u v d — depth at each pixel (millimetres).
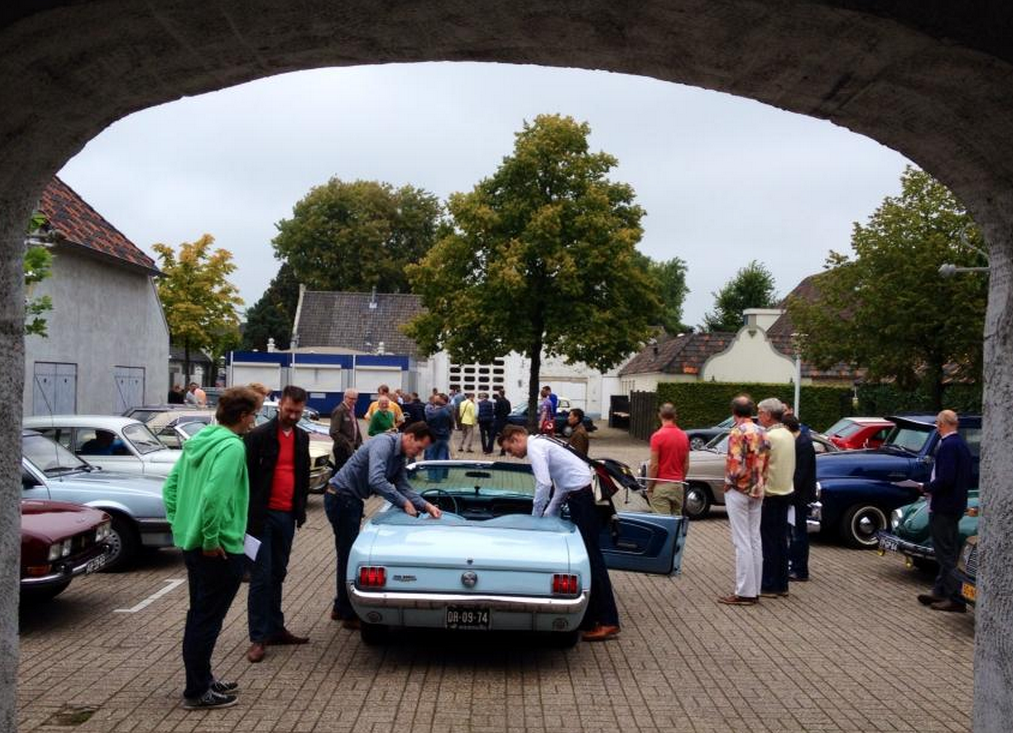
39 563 8148
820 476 14758
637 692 6809
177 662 7316
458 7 3105
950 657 7988
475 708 6363
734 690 6910
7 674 3410
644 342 41969
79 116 3426
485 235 41062
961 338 26312
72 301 23156
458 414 32875
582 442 10930
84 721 5949
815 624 9125
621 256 39969
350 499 8289
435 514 7887
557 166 40688
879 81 3254
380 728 5926
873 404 34625
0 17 2795
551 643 7566
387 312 62219
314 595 9867
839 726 6156
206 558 6066
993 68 2982
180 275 41594
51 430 13297
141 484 11328
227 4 2982
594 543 8242
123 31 3029
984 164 3432
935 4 2852
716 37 3197
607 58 3494
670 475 11492
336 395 47500
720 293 87312
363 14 3131
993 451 3463
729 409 38250
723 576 11609
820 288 29109
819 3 2865
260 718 6062
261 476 7391
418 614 6941
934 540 9781
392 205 76625
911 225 27000
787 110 3684
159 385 29000
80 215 24578
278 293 77062
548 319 40125
